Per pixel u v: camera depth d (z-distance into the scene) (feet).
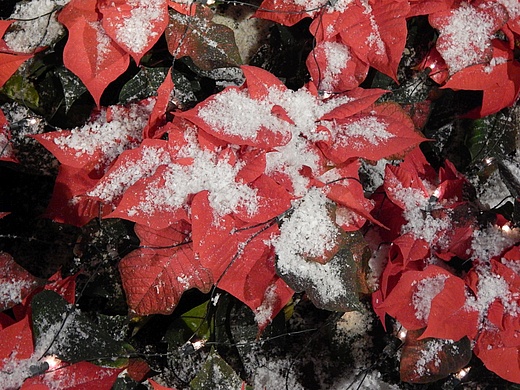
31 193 2.79
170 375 2.79
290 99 2.52
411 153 2.74
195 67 2.72
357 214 2.58
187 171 2.47
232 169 2.48
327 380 2.86
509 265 2.55
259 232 2.50
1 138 2.63
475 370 2.76
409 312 2.55
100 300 2.76
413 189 2.66
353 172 2.59
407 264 2.62
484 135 2.83
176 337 2.73
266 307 2.62
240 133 2.43
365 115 2.57
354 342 2.84
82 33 2.53
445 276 2.54
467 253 2.62
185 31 2.64
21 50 2.60
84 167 2.58
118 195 2.51
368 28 2.60
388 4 2.59
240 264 2.51
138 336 2.80
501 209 2.74
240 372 2.80
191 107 2.67
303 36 2.77
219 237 2.45
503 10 2.62
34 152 2.71
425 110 2.81
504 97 2.71
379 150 2.52
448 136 2.86
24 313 2.55
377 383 2.85
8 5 2.71
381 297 2.63
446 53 2.66
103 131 2.57
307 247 2.52
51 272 2.80
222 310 2.73
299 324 2.87
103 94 2.73
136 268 2.54
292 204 2.53
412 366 2.59
